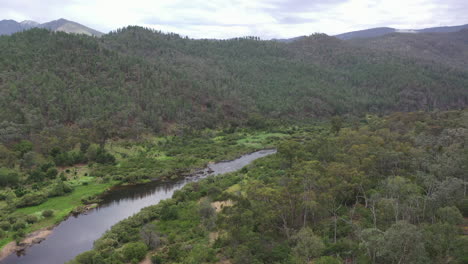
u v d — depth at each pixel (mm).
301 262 43062
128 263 55125
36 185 93562
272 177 89875
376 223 52719
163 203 80125
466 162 64188
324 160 90688
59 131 136250
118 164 123625
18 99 150875
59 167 114312
